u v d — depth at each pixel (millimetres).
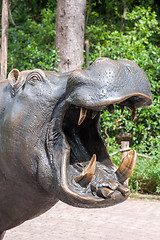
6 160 3291
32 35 19500
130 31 17609
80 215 9109
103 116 13695
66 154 2959
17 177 3314
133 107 3033
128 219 8727
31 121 3125
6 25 13266
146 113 13859
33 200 3480
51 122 3088
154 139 13234
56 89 3143
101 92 2803
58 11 14297
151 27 17891
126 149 11023
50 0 21062
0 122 3338
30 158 3131
